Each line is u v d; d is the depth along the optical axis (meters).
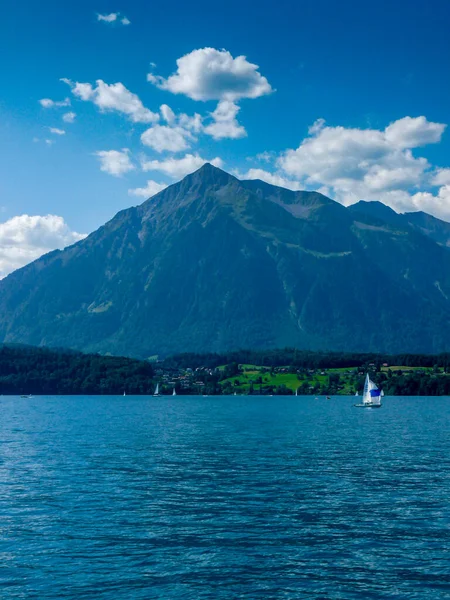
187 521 50.12
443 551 42.62
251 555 41.84
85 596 35.22
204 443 109.12
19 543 44.25
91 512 53.06
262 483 66.38
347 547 43.44
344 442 111.00
